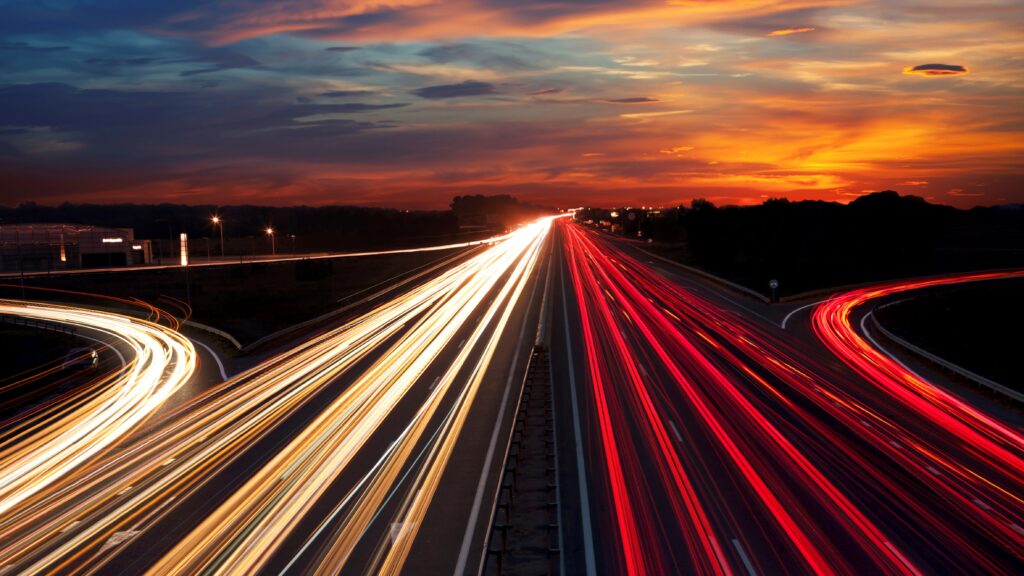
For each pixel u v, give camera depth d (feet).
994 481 68.69
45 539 61.16
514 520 62.18
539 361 126.11
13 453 89.71
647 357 130.72
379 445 83.97
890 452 77.61
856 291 238.89
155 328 202.39
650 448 79.51
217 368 140.77
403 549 56.85
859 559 52.65
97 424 102.27
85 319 224.12
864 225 344.90
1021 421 91.15
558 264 337.52
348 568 53.78
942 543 55.16
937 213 342.85
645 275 284.61
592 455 77.77
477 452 80.48
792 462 74.28
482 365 127.44
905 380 114.32
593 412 94.79
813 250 349.61
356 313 213.46
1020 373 126.93
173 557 56.44
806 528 58.23
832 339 151.94
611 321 173.17
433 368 126.72
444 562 54.65
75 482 76.13
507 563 54.24
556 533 58.65
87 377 142.00
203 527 62.08
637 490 67.36
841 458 75.46
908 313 195.62
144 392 122.62
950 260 348.59
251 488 71.31
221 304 253.65
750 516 60.75
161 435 93.25
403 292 260.83
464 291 249.55
